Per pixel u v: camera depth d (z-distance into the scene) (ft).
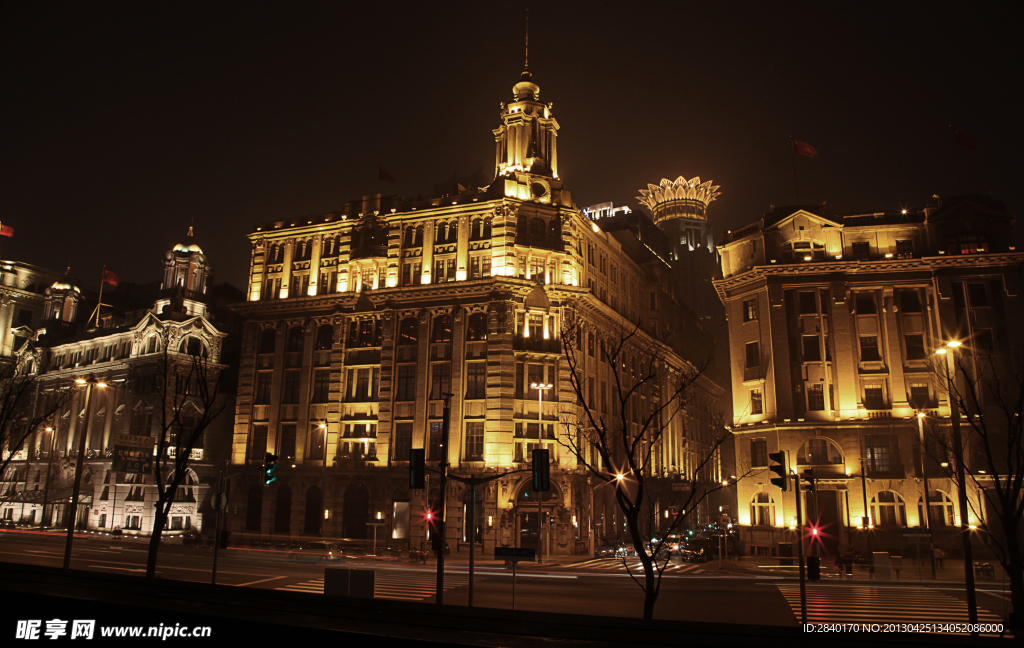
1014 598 68.44
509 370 214.48
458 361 220.84
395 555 186.60
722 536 212.02
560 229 233.96
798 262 220.64
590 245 262.26
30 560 144.46
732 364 229.45
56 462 290.15
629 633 22.53
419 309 230.07
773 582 140.15
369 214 244.42
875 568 148.36
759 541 208.64
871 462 202.80
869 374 209.56
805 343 215.72
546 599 111.34
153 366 260.83
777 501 206.80
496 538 202.18
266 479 109.09
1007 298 204.03
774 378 213.66
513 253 227.40
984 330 203.00
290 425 241.14
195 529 254.88
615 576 148.25
